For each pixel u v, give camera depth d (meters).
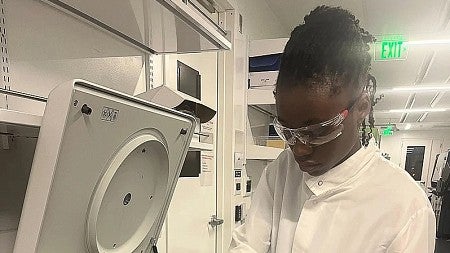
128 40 1.43
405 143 13.30
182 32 1.27
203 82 2.51
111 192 0.85
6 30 0.96
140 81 1.55
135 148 0.86
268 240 1.19
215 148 2.76
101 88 0.69
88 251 0.85
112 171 0.81
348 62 0.85
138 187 0.98
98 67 1.30
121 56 1.42
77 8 1.12
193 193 2.38
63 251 0.76
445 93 6.68
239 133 2.92
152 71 1.63
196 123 1.18
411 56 4.39
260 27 3.56
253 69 3.07
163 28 1.24
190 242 2.34
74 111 0.63
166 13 1.07
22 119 0.63
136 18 1.14
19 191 0.97
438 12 3.58
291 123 0.87
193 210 2.39
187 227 2.30
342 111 0.85
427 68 5.00
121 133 0.80
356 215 0.98
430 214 0.90
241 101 2.95
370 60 0.92
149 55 1.60
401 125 12.44
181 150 1.15
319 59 0.84
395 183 0.96
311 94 0.83
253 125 3.40
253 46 3.07
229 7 2.73
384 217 0.94
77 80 0.62
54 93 0.62
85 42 1.23
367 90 0.92
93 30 1.26
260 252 1.17
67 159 0.66
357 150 1.01
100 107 0.70
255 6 3.38
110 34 1.34
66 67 1.16
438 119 10.91
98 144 0.73
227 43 1.45
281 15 4.14
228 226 2.78
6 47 0.96
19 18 1.00
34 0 1.04
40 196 0.63
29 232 0.65
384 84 6.09
